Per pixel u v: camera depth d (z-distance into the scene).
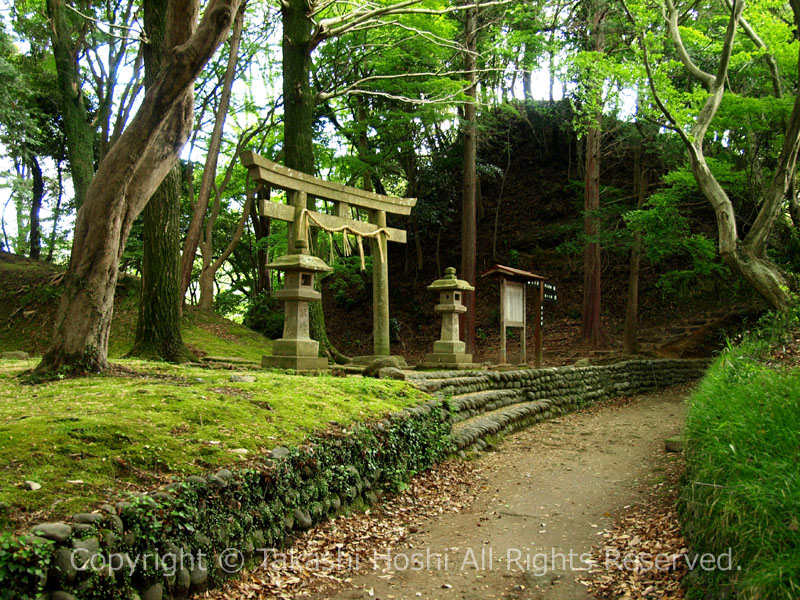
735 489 3.02
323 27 11.91
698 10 14.97
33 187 21.22
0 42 14.41
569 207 23.88
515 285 12.30
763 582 2.48
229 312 24.53
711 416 4.34
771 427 3.46
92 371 5.86
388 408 6.25
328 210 22.42
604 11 15.49
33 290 16.09
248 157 8.55
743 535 2.83
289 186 9.23
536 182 25.56
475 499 5.81
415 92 16.59
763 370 4.86
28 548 2.51
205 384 5.61
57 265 18.33
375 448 5.44
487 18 17.53
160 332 9.58
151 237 9.63
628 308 17.00
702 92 11.49
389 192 25.91
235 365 9.29
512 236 24.05
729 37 10.34
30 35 16.59
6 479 3.06
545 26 17.61
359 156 18.61
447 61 18.81
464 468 6.77
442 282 11.33
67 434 3.68
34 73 18.08
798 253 11.35
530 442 8.34
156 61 8.85
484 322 21.42
